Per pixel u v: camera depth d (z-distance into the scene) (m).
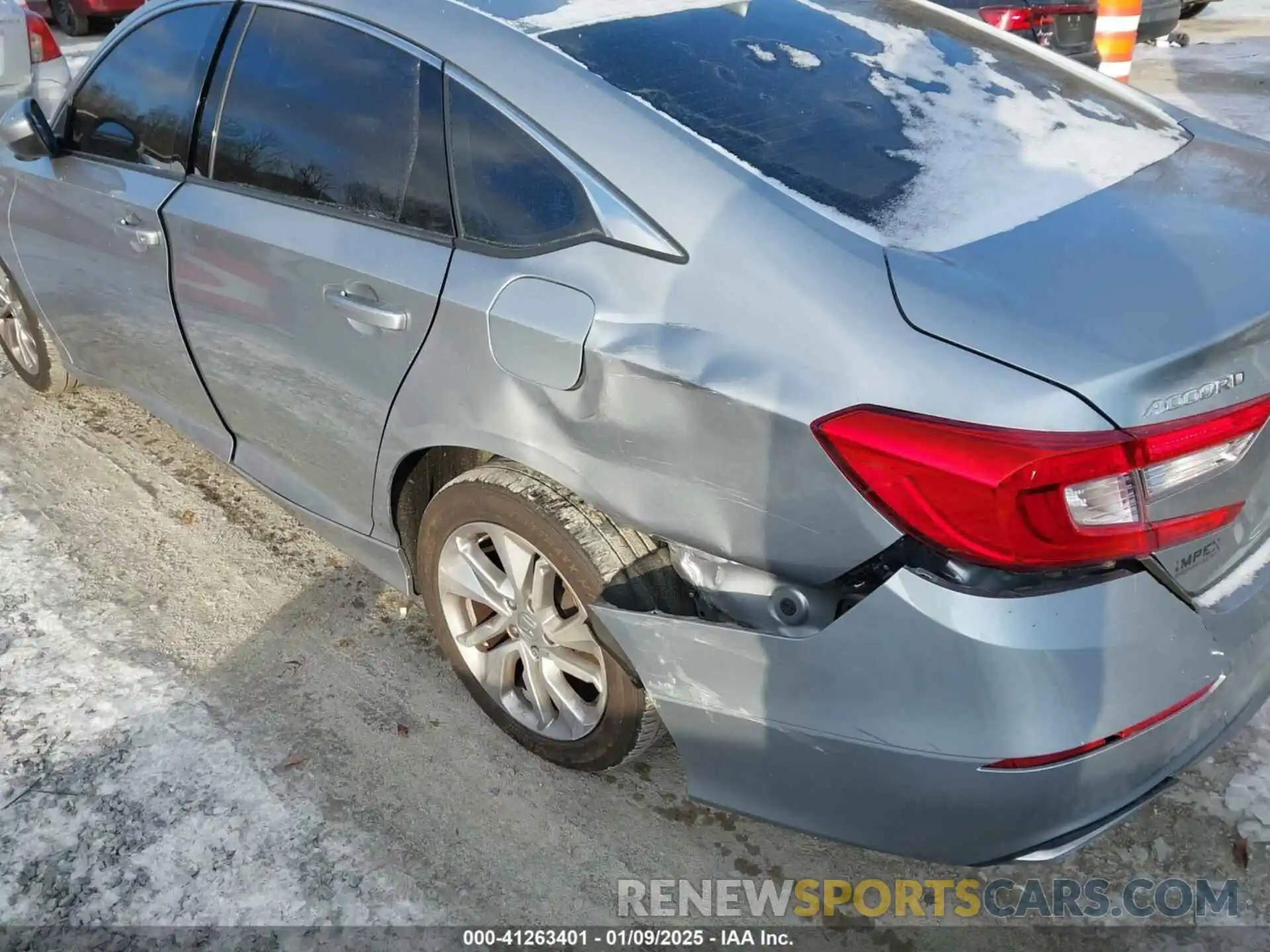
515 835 2.30
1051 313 1.58
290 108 2.48
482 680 2.51
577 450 1.94
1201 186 2.02
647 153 1.89
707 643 1.85
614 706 2.18
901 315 1.61
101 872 2.20
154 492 3.50
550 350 1.91
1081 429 1.47
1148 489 1.53
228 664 2.77
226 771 2.44
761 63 2.19
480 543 2.41
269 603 3.00
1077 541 1.52
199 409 3.07
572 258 1.92
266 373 2.64
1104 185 1.98
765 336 1.68
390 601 3.01
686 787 2.39
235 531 3.31
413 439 2.27
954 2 6.55
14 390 4.14
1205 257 1.74
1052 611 1.56
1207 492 1.61
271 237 2.45
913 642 1.62
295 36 2.48
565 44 2.10
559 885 2.19
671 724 1.98
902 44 2.43
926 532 1.56
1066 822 1.70
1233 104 7.76
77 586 3.04
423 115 2.19
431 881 2.19
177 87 2.78
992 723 1.60
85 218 3.07
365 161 2.31
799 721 1.78
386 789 2.40
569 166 1.95
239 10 2.64
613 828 2.32
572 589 2.10
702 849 2.27
